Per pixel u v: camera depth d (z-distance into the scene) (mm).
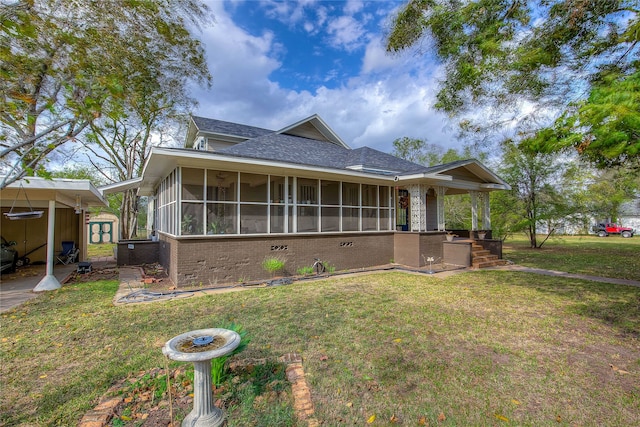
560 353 3873
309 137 16281
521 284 8031
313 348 3961
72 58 2961
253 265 8562
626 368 3492
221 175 8250
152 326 4824
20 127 2973
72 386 3113
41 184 7570
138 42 4254
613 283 8156
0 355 3826
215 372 3002
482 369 3447
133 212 19594
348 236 10594
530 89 5082
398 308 5758
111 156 19234
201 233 7910
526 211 17422
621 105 3328
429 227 15656
